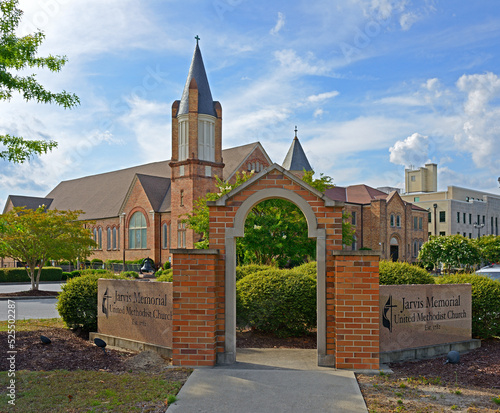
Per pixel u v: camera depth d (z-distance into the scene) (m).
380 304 9.13
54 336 11.34
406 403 6.46
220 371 8.09
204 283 8.67
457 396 6.80
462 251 37.84
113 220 55.19
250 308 11.07
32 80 12.83
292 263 25.91
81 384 7.20
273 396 6.73
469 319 10.51
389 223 54.97
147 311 10.04
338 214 8.80
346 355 8.32
